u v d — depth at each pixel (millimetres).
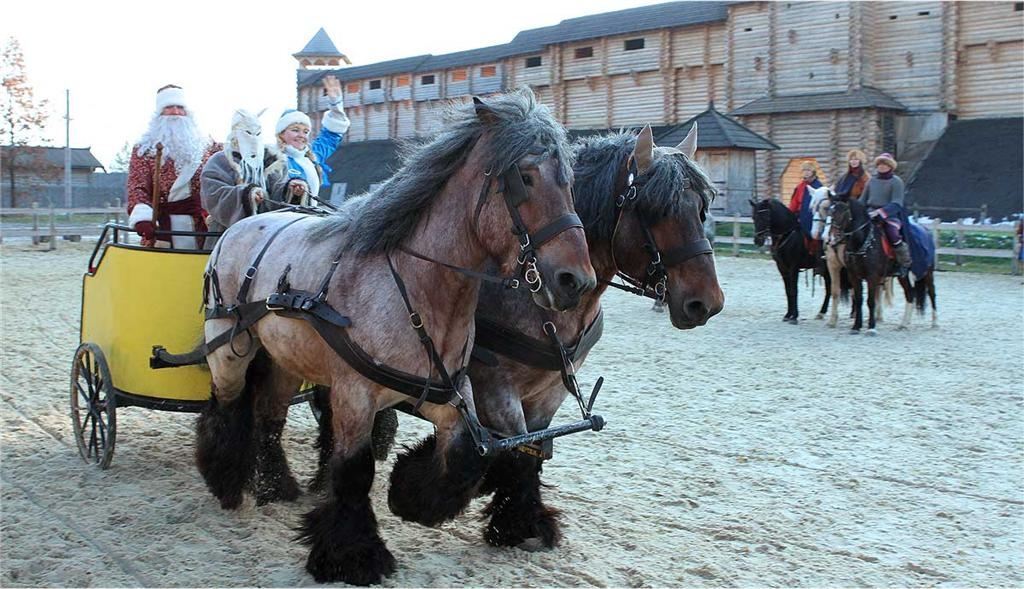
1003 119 31438
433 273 4211
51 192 52531
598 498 5836
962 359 11180
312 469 6395
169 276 5766
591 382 9672
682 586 4461
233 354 5125
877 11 33688
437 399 4234
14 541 4848
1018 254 21469
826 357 11305
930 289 13922
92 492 5676
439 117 4434
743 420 7992
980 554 4973
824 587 4496
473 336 4414
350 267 4336
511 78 44312
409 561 4664
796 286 14492
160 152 6375
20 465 6246
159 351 5688
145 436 7066
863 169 13711
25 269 20266
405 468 4652
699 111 38031
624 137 5055
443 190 4254
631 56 39688
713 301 4598
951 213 27562
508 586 4406
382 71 49406
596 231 4863
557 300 3789
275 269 4758
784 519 5480
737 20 35969
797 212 14906
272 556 4703
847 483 6195
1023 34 30938
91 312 6340
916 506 5758
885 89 33750
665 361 10953
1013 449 7094
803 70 34125
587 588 4418
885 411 8352
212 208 6051
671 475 6355
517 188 3889
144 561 4605
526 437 4262
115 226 6324
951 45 32156
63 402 8195
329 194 43312
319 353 4445
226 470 5273
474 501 5746
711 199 4832
